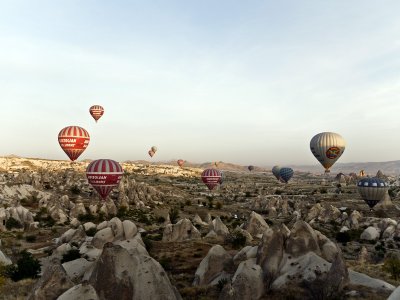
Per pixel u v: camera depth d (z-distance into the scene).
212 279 31.56
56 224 81.12
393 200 141.62
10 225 73.00
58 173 181.25
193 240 55.50
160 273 22.91
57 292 21.19
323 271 26.69
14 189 111.44
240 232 59.31
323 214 103.31
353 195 159.00
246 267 26.56
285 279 26.89
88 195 131.62
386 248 70.50
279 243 29.17
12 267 35.78
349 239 75.56
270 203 126.44
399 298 12.95
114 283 22.03
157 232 71.75
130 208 112.94
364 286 26.31
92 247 44.22
